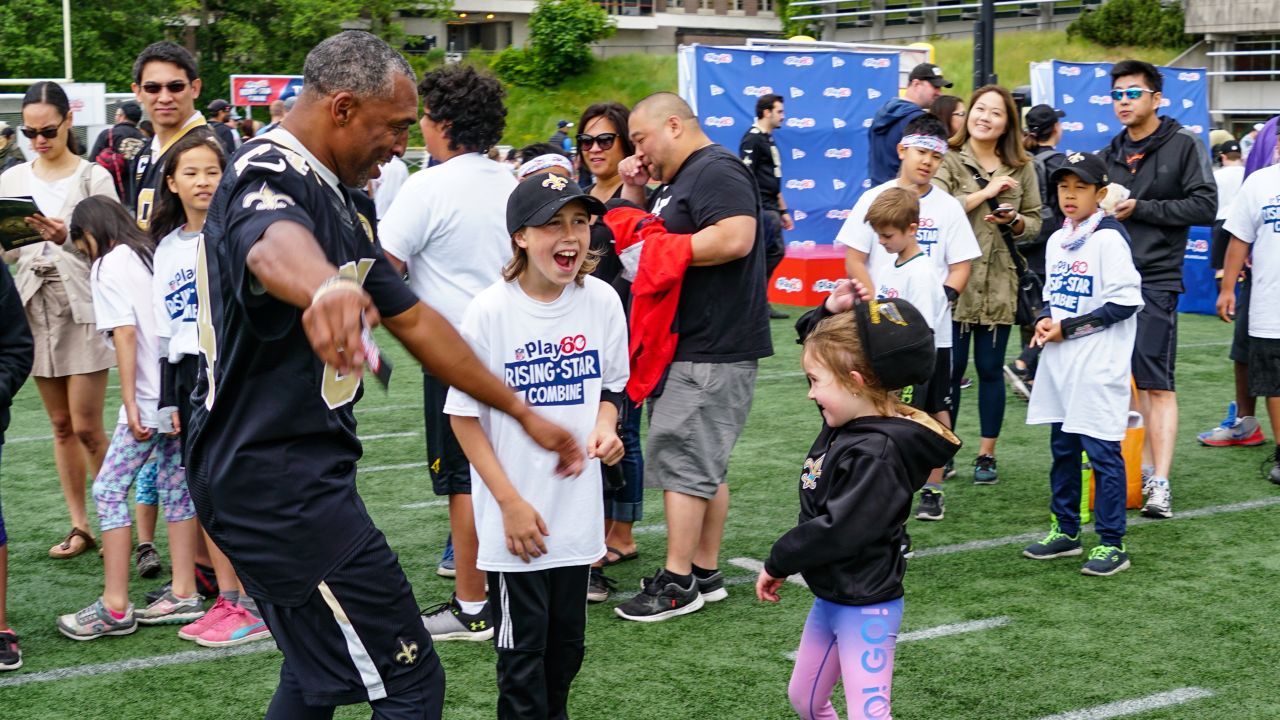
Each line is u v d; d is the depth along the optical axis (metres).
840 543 3.00
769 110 11.18
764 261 4.93
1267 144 7.46
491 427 3.39
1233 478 7.09
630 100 41.12
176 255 4.30
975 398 9.55
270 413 2.56
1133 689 4.14
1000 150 6.78
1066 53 32.47
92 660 4.46
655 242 4.59
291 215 2.32
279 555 2.60
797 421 8.60
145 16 37.88
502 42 48.34
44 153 5.86
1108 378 5.27
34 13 34.66
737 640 4.62
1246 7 27.48
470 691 4.14
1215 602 5.01
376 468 7.43
